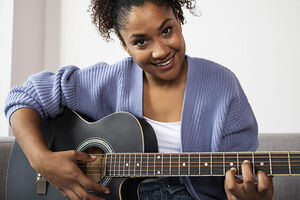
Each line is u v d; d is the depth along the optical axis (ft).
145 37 3.54
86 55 8.23
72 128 4.30
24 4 8.18
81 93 4.50
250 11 6.72
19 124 4.20
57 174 3.84
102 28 4.31
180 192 3.91
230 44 6.87
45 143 4.16
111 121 4.09
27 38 8.28
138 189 3.96
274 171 3.22
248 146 4.07
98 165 3.99
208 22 7.03
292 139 5.62
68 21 8.44
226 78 4.07
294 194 5.41
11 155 4.47
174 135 4.05
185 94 4.02
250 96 6.71
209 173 3.46
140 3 3.47
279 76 6.51
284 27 6.48
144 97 4.26
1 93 7.90
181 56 3.69
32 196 4.30
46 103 4.34
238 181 3.34
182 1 4.13
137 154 3.77
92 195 3.81
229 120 3.99
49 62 8.63
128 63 4.44
